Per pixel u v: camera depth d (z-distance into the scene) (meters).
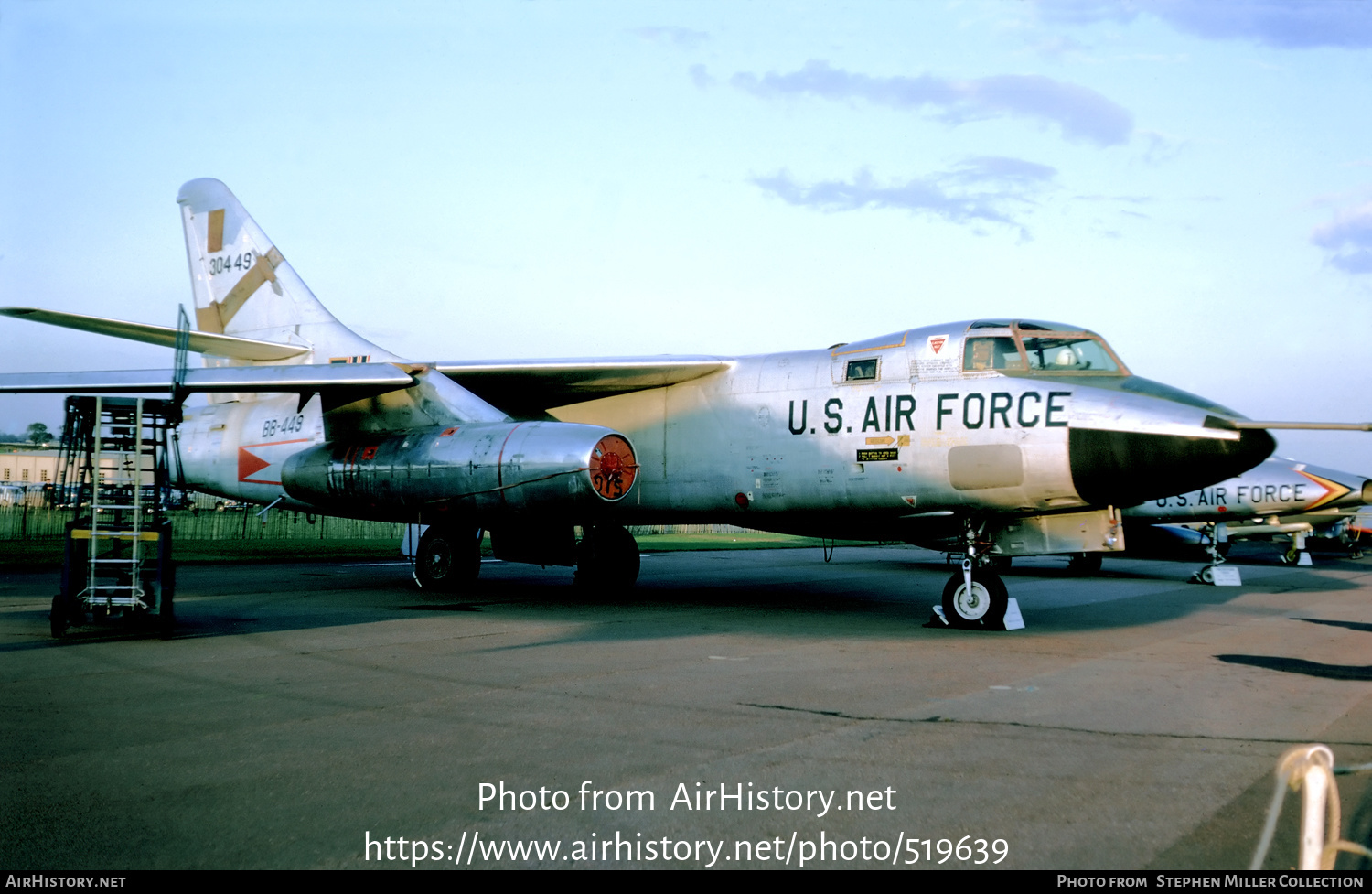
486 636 9.13
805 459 11.40
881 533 12.05
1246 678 7.15
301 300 15.37
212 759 4.61
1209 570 19.03
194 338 13.13
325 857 3.39
